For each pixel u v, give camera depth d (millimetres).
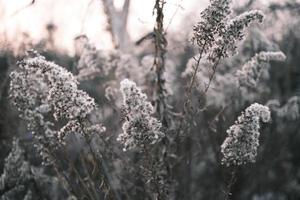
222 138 1529
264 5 1909
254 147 812
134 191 1156
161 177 1000
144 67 1477
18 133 1321
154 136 806
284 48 1980
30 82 850
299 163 1966
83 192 938
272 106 1668
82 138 969
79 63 1490
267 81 1893
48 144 903
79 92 782
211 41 876
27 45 1548
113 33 1783
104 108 1406
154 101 1119
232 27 863
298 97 1667
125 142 804
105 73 1510
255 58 1192
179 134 1053
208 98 1512
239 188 1827
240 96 1579
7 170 1158
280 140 1828
